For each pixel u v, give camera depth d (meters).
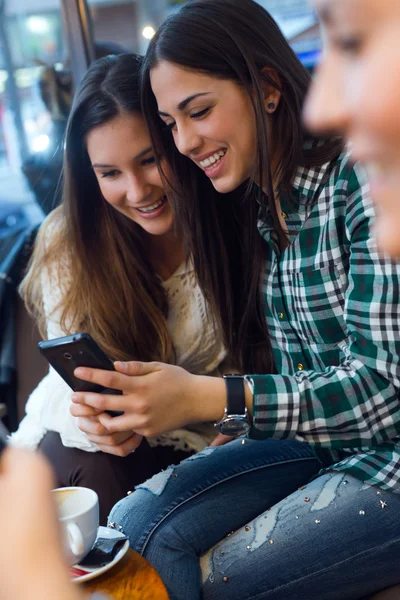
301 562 1.12
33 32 2.27
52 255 1.65
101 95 1.44
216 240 1.45
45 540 0.34
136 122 1.43
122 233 1.58
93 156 1.48
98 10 2.25
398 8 0.26
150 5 2.25
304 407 1.14
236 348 1.51
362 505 1.12
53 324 1.66
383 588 1.16
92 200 1.58
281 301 1.34
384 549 1.11
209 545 1.21
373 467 1.15
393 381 1.11
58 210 1.70
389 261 1.07
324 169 1.20
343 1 0.27
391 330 1.09
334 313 1.24
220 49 1.19
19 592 0.32
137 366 1.18
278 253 1.31
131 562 1.00
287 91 1.22
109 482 1.47
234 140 1.25
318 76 0.28
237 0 1.22
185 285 1.61
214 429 1.66
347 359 1.20
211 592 1.16
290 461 1.36
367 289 1.10
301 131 1.21
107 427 1.20
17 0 2.30
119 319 1.59
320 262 1.23
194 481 1.28
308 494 1.18
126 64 1.47
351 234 1.15
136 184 1.47
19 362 2.01
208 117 1.23
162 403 1.16
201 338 1.60
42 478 0.36
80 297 1.60
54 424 1.52
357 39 0.27
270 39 1.23
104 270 1.59
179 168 1.41
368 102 0.26
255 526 1.18
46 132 2.17
